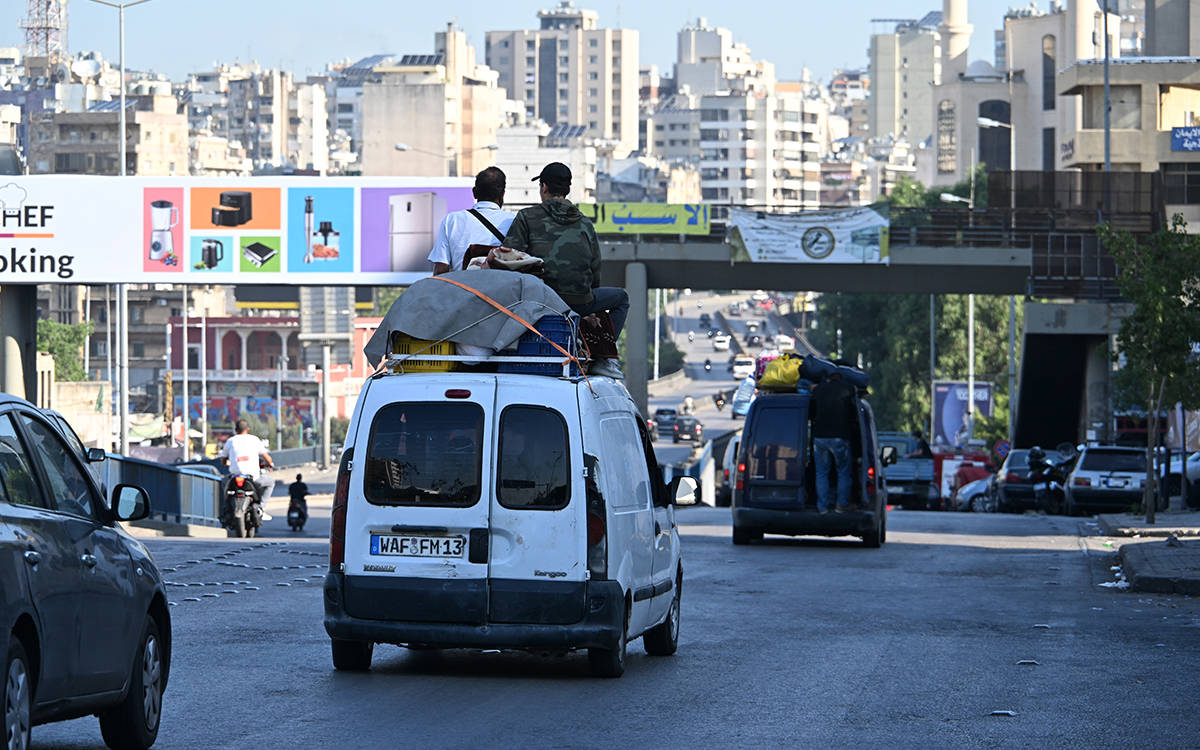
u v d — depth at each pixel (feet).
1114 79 558.15
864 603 121.49
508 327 80.07
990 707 74.38
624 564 80.64
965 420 603.67
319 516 313.12
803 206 352.90
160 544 175.32
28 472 54.39
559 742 64.75
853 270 355.97
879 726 69.31
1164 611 117.91
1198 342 231.30
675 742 65.21
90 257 310.24
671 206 349.20
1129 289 232.73
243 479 235.20
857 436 180.86
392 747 63.26
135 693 60.49
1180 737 67.26
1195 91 566.36
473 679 80.79
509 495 78.59
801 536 204.85
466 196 306.96
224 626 100.42
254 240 309.83
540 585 78.28
